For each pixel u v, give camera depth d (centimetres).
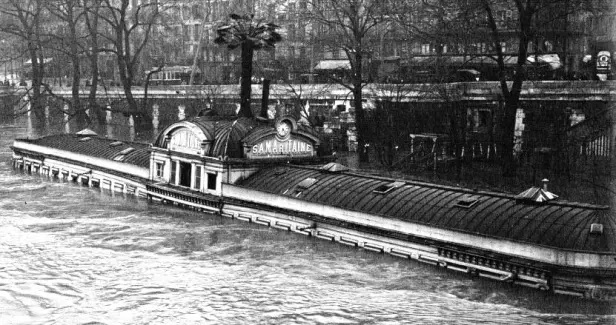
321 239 4488
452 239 3838
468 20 6531
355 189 4500
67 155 6919
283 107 8969
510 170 5734
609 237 3416
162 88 10869
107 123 11869
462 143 6331
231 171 5159
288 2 12138
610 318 3259
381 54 8944
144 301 3600
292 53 11350
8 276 3972
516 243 3584
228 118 5697
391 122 6938
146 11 14225
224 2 13112
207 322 3331
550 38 7431
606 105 5747
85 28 14950
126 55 10362
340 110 8956
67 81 14688
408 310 3391
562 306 3406
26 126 12062
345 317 3344
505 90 5878
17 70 17738
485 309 3400
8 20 15012
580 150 5684
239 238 4603
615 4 5478
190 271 4041
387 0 9288
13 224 5103
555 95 6362
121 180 6153
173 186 5591
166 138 5712
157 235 4753
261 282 3838
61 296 3684
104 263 4197
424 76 7706
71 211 5488
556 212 3684
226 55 12025
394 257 4084
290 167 5147
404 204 4181
